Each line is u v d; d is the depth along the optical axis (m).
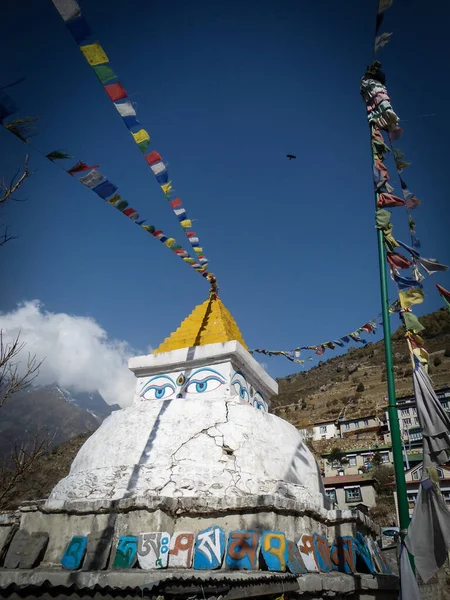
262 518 6.14
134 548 5.78
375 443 42.00
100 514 6.32
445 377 49.84
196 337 9.51
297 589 5.35
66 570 5.69
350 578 6.11
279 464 7.60
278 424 8.38
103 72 4.18
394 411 5.44
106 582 5.13
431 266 6.40
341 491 32.94
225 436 7.50
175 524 6.27
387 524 28.48
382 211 6.58
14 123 3.75
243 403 8.22
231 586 4.78
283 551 5.70
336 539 7.05
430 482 4.99
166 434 7.57
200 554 5.81
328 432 50.41
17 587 5.08
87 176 4.63
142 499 6.12
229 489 6.82
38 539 6.30
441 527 4.78
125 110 4.58
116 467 7.19
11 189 5.93
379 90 7.13
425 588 9.34
